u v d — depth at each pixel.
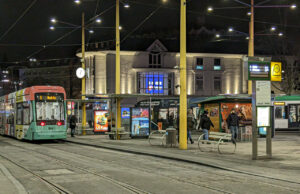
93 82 60.16
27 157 16.38
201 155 15.61
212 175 10.98
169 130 19.62
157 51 60.50
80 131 33.59
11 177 10.55
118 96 24.86
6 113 33.56
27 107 26.05
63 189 8.99
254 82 14.05
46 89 25.69
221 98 22.66
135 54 60.16
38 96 25.33
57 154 17.67
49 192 8.72
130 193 8.51
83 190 8.88
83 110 33.22
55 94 25.78
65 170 12.23
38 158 15.93
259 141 22.78
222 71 61.91
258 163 13.03
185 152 16.94
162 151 17.42
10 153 18.30
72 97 76.94
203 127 20.78
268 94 14.15
